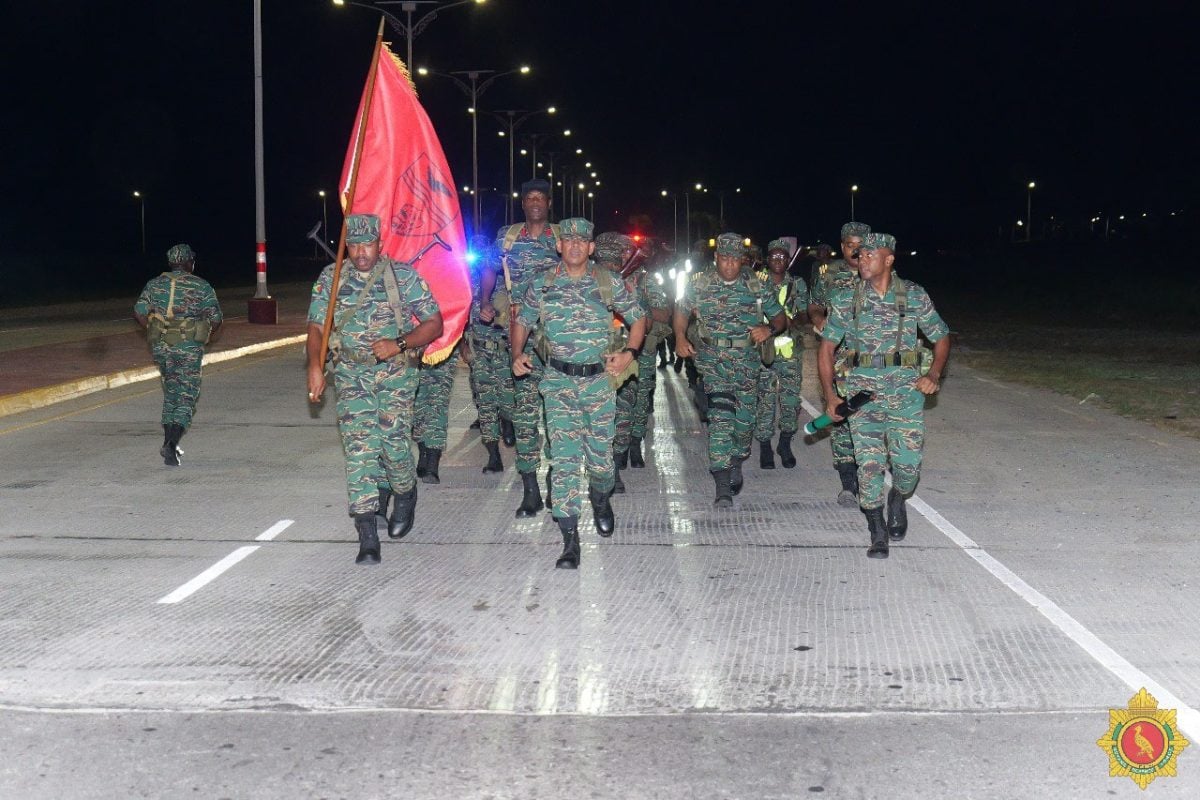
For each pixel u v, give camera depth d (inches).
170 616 273.1
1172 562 318.0
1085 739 206.7
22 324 1258.0
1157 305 1679.4
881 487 322.7
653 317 438.6
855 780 192.2
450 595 290.0
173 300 448.8
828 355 320.5
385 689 229.3
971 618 271.6
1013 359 896.9
